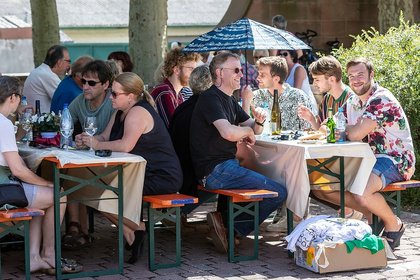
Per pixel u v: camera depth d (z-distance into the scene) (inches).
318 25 833.5
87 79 355.6
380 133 348.5
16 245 362.9
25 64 1047.0
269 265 330.3
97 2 1978.3
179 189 344.8
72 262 319.6
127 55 525.7
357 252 319.9
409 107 442.9
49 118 340.8
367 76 348.8
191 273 320.2
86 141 328.8
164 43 592.1
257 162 363.6
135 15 586.2
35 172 337.4
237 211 336.5
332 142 343.0
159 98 388.8
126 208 326.0
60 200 316.8
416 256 343.0
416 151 444.5
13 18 1111.6
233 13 839.7
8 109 310.3
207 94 345.4
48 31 701.9
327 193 360.5
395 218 348.8
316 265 315.6
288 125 400.5
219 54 348.8
